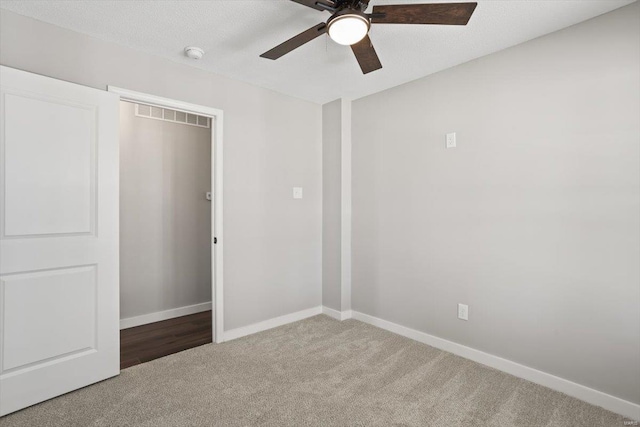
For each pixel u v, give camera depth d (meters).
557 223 2.14
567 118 2.09
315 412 1.90
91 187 2.14
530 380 2.25
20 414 1.83
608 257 1.95
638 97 1.85
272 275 3.23
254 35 2.20
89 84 2.20
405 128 3.00
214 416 1.85
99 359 2.18
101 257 2.18
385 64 2.61
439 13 1.49
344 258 3.46
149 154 3.41
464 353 2.60
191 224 3.73
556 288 2.14
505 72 2.36
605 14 1.94
